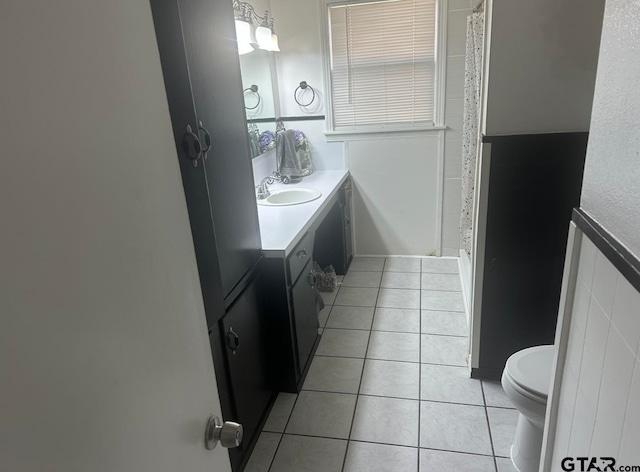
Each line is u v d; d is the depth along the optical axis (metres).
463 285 3.15
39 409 0.45
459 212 3.65
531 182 1.91
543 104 1.80
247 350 1.81
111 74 0.57
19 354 0.43
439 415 2.04
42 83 0.45
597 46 1.70
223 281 1.58
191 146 1.27
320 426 2.01
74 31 0.50
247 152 1.77
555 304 2.07
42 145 0.45
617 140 0.74
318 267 3.31
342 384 2.29
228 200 1.60
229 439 0.86
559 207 1.93
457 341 2.61
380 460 1.81
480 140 1.94
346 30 3.36
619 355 0.76
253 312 1.88
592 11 1.67
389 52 3.36
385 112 3.52
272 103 3.45
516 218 1.97
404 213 3.75
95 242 0.53
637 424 0.69
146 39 0.65
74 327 0.50
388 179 3.67
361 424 2.01
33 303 0.44
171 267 0.72
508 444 1.86
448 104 3.37
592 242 0.87
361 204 3.79
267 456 1.86
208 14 1.41
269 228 2.24
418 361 2.44
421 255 3.86
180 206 0.76
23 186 0.43
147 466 0.64
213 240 1.42
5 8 0.41
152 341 0.66
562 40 1.71
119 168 0.58
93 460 0.53
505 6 1.71
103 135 0.55
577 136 1.82
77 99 0.50
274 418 2.07
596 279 0.87
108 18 0.56
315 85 3.51
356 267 3.75
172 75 1.18
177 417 0.74
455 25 3.17
